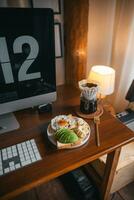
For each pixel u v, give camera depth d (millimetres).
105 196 1111
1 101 819
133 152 1142
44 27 759
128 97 1261
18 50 753
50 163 681
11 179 621
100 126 871
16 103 855
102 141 780
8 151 726
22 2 1100
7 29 696
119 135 815
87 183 1208
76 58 1361
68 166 669
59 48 1405
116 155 853
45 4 1186
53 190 1276
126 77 1334
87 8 1194
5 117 928
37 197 1233
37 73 839
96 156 716
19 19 697
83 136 770
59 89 1285
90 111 949
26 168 661
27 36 745
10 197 586
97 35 1386
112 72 1153
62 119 859
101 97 1162
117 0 1202
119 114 1304
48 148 745
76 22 1233
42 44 790
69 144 729
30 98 877
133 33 1178
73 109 1015
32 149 739
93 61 1501
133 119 1244
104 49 1418
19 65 783
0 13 657
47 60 835
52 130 811
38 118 938
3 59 741
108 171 964
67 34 1352
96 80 1128
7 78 784
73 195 1240
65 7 1272
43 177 628
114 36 1316
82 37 1274
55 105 1060
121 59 1285
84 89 912
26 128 864
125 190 1281
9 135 817
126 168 1085
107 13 1281
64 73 1549
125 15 1146
